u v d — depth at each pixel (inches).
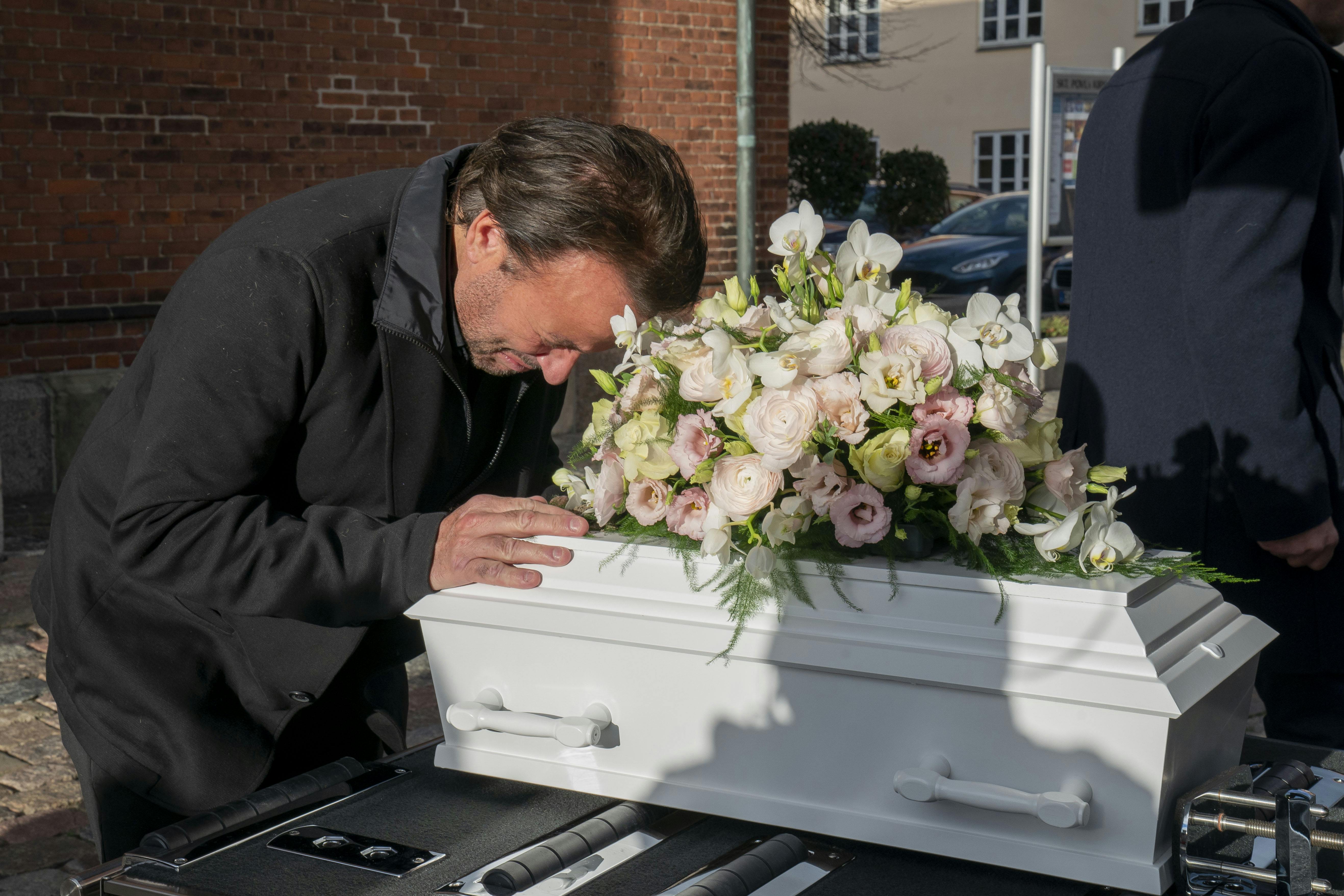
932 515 51.5
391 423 64.8
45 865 121.7
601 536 57.6
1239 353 82.1
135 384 67.8
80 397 259.9
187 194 268.7
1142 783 46.3
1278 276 81.4
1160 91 89.0
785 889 47.6
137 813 70.4
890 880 48.7
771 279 358.6
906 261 488.7
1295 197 81.0
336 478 66.1
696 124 343.3
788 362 51.1
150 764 68.3
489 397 72.4
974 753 49.0
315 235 62.7
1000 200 533.0
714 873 47.4
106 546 67.8
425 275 62.7
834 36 839.1
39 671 168.7
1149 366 91.0
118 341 266.2
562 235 56.3
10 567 207.5
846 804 51.7
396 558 58.8
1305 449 82.5
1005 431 51.6
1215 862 46.9
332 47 283.0
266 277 60.6
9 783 138.1
